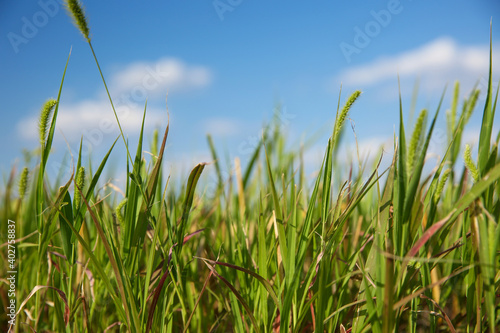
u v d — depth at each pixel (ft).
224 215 2.84
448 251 1.77
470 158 1.62
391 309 1.47
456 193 2.09
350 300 2.18
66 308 1.93
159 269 1.99
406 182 1.60
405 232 1.64
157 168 1.79
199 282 2.44
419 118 1.52
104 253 2.29
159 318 1.88
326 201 1.80
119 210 1.87
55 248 2.24
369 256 1.76
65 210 1.83
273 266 2.14
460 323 2.16
